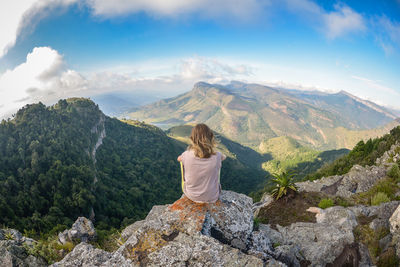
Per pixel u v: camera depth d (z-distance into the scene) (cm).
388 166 2366
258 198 7050
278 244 817
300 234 994
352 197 1466
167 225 480
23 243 772
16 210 9012
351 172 2442
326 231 920
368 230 877
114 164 17825
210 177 475
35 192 9994
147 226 484
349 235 863
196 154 462
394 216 783
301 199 1439
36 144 12594
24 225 8019
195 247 422
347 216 993
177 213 506
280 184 1519
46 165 11875
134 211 12338
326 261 820
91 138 18125
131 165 18338
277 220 1258
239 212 564
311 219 1156
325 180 2456
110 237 1085
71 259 521
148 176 17188
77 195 10300
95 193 11806
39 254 764
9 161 11444
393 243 737
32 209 9400
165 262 404
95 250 495
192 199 502
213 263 392
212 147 458
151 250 434
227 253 409
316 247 855
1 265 667
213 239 436
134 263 414
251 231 568
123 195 13262
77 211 10044
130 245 452
